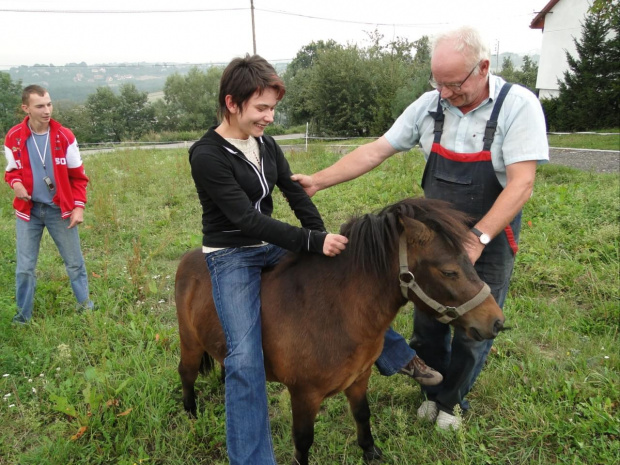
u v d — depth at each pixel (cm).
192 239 639
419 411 325
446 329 323
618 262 493
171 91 5994
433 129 283
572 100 2330
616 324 403
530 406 309
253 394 238
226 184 232
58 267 572
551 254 530
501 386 337
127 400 331
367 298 236
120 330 426
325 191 866
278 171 273
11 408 337
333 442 301
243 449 238
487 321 217
